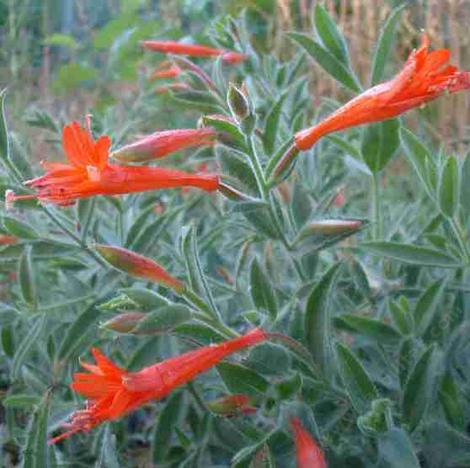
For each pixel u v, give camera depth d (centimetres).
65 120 31
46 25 63
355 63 43
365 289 21
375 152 21
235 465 16
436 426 17
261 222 17
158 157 16
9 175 21
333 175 27
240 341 16
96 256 21
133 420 24
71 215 26
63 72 55
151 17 60
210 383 20
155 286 21
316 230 17
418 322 19
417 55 16
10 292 27
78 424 14
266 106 26
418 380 17
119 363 23
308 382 17
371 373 20
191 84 25
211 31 36
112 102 52
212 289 23
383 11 40
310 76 43
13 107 52
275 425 18
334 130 17
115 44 52
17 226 21
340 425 19
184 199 31
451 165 19
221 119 16
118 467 18
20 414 24
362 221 17
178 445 21
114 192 16
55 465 17
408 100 16
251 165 17
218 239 29
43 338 24
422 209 27
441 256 19
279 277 23
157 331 15
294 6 48
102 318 21
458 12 38
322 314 17
